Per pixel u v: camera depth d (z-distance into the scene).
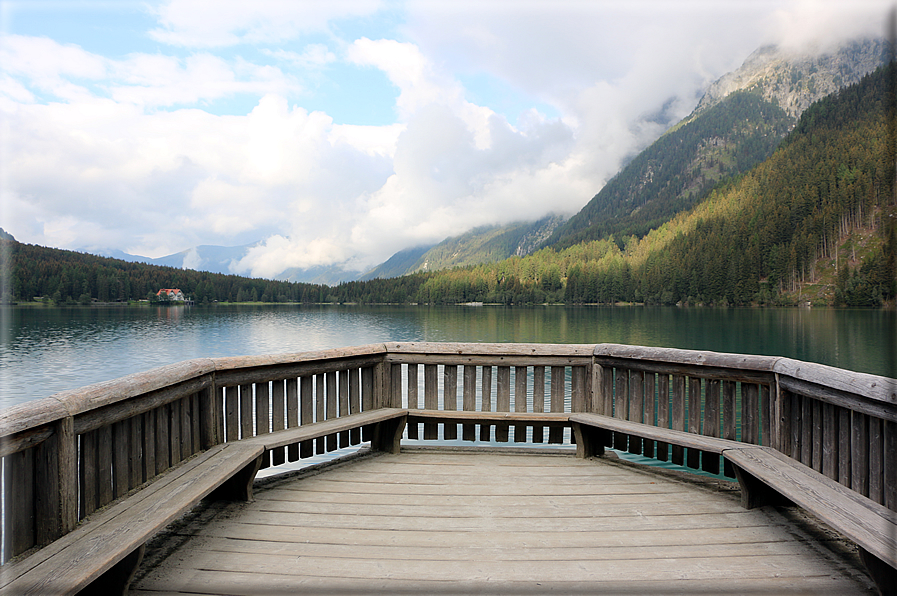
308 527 3.19
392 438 4.69
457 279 194.88
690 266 131.50
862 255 81.44
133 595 2.43
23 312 96.38
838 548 2.95
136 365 40.78
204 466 3.18
